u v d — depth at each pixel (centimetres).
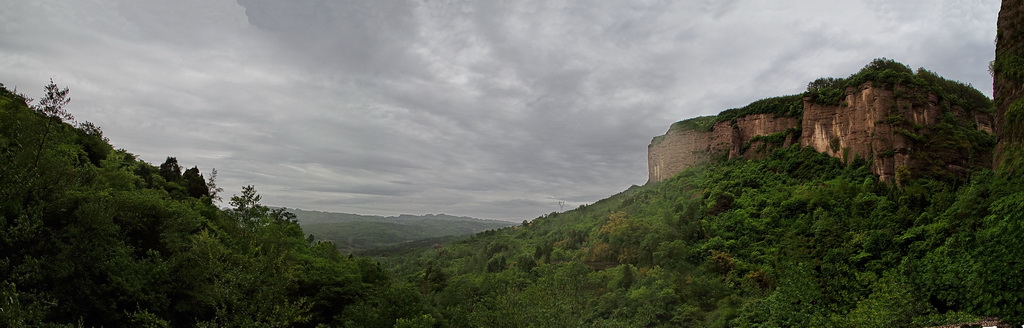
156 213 3192
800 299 3944
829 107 10162
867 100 9006
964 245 3722
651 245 8694
